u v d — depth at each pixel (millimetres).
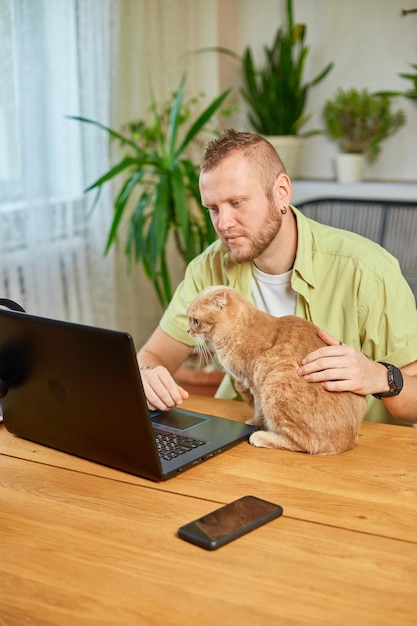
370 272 1394
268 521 956
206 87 3502
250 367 1193
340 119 3410
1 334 1173
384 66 3385
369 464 1128
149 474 1080
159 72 3209
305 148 3641
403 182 3369
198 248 2766
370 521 959
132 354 984
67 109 2652
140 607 783
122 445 1088
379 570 848
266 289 1488
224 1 3473
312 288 1437
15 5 2352
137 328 3346
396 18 3311
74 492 1056
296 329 1190
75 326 1037
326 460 1142
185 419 1309
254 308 1229
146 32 3104
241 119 3727
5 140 2391
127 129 3031
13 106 2387
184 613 771
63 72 2605
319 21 3463
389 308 1393
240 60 3654
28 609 783
